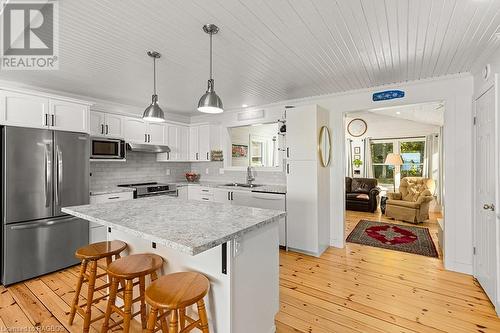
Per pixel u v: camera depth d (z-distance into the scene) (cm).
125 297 158
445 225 294
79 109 316
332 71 281
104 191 352
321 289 251
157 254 190
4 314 212
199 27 189
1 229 260
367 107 346
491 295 222
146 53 233
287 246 358
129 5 161
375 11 168
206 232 140
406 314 209
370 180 660
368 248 369
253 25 186
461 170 284
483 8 164
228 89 347
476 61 247
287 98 398
